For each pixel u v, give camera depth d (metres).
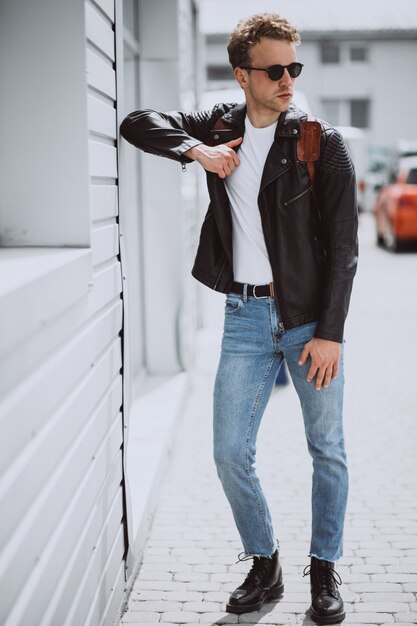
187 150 2.66
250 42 2.54
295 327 2.68
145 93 5.52
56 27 2.24
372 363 7.06
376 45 27.28
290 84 2.56
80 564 2.22
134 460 4.07
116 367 2.78
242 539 2.92
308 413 2.78
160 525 3.71
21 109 2.28
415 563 3.28
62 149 2.29
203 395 6.00
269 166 2.57
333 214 2.61
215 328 8.77
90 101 2.34
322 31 26.56
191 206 6.84
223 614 2.89
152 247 5.75
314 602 2.82
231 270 2.76
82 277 2.11
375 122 27.69
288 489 4.12
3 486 1.50
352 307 9.87
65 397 2.03
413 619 2.84
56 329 1.89
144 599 3.01
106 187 2.61
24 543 1.64
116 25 2.75
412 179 14.99
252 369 2.77
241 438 2.78
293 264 2.63
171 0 5.41
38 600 1.76
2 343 1.44
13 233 2.33
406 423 5.29
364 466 4.46
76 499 2.16
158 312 5.84
